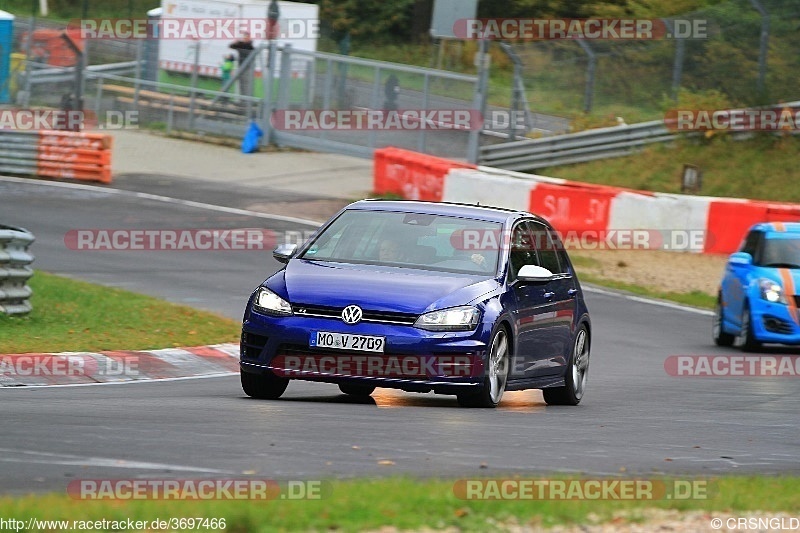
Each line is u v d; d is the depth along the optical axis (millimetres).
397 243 38781
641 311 73750
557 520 20312
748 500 22688
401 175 105812
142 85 138750
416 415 34406
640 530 20172
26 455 24938
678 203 93062
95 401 35156
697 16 125125
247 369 36531
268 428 29984
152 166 117312
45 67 145875
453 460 26641
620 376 51656
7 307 51312
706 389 48094
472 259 38500
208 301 65000
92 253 79375
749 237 64688
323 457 26109
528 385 39500
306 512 19312
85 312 55312
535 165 116500
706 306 78125
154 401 35406
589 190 94688
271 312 36062
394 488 21531
